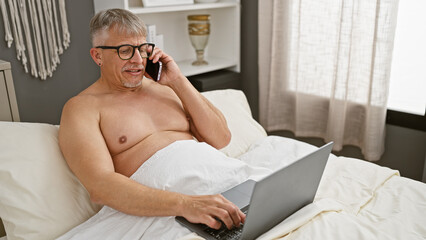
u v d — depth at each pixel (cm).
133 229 111
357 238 106
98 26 129
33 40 200
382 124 214
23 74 201
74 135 121
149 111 139
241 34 276
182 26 270
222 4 248
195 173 121
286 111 260
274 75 252
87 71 227
